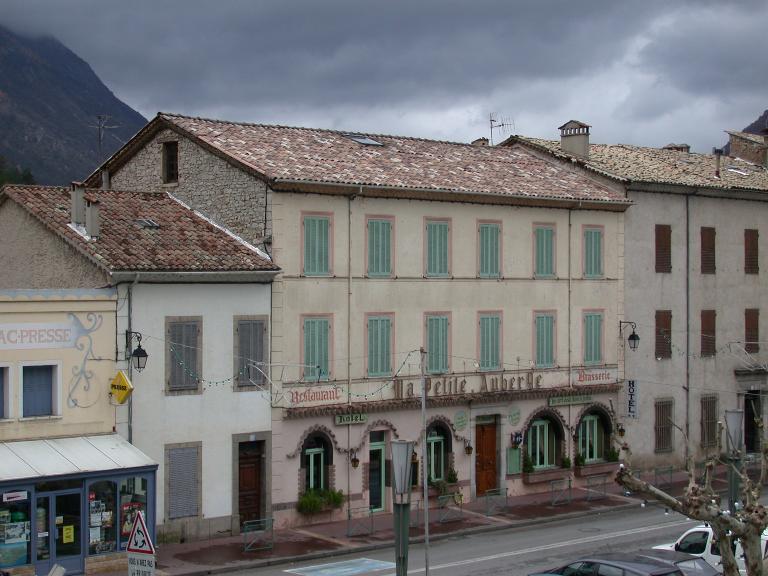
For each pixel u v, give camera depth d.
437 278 38.78
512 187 41.03
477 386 39.78
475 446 40.16
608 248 44.28
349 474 36.56
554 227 42.44
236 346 33.75
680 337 47.09
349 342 36.50
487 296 40.25
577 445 43.12
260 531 33.81
